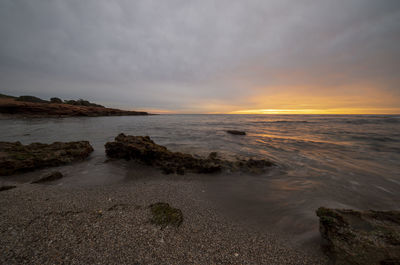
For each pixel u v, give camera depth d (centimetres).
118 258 241
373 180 589
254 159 745
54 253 243
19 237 271
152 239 282
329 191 503
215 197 465
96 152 957
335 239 261
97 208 376
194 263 241
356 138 1535
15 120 3491
